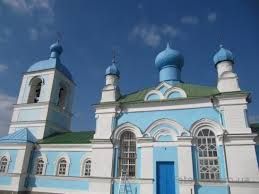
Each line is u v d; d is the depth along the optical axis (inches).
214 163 753.0
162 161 799.7
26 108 1305.4
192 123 807.7
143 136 849.5
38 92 1375.5
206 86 927.7
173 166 788.6
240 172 704.4
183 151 782.5
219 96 795.4
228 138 746.8
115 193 818.8
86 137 1111.6
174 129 824.3
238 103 773.3
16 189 1032.8
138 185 802.2
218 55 899.4
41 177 1056.2
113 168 849.5
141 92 1001.5
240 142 732.0
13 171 1074.7
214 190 716.7
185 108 838.5
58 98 1366.9
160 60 1097.4
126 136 893.2
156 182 783.1
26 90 1354.6
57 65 1378.0
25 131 1198.3
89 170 996.6
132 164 848.9
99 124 923.4
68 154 1059.9
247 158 710.5
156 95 908.0
